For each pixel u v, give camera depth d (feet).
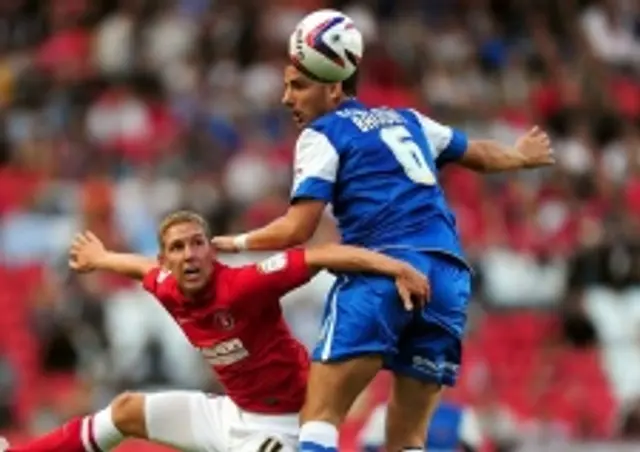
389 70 301.22
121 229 249.55
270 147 277.44
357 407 181.88
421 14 315.17
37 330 231.09
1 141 279.69
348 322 113.80
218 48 301.02
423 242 115.75
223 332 118.83
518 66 308.40
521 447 193.67
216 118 281.54
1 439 128.26
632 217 272.51
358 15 307.17
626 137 292.40
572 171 277.85
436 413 156.56
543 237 263.90
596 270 246.47
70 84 292.40
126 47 301.84
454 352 118.73
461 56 306.76
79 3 320.29
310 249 116.37
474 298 244.42
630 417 206.28
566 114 292.61
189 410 122.42
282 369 119.55
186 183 259.19
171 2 311.68
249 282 117.19
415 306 114.73
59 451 123.85
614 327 242.17
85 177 270.87
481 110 294.25
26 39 316.19
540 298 248.93
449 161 123.24
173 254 118.01
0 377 223.10
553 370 235.20
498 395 230.07
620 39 318.24
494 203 270.87
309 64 116.57
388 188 115.85
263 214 249.55
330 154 115.34
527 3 318.45
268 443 119.34
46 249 253.24
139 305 231.09
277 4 314.14
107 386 219.61
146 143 280.10
